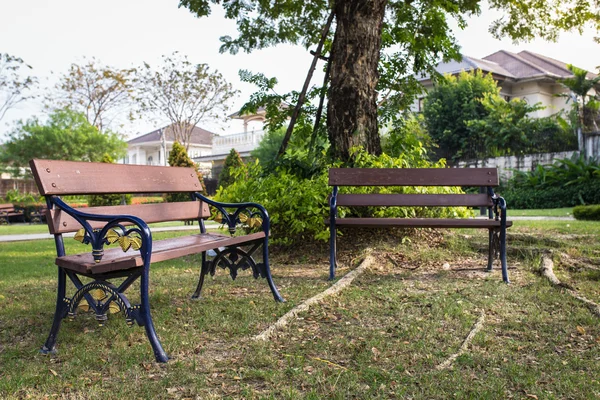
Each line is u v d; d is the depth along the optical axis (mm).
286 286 4543
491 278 4668
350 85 6648
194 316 3584
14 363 2701
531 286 4277
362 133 6660
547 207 19391
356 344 2912
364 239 6168
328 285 4504
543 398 2199
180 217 4008
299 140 8352
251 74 8406
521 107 23516
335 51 6816
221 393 2301
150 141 48000
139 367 2625
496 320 3395
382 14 6871
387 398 2236
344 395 2246
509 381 2406
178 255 3051
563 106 29562
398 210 6121
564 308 3625
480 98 25125
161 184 3896
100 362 2680
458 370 2531
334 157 6742
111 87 38438
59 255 2928
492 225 4641
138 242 2703
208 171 36219
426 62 9281
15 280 5332
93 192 3227
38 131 37281
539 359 2684
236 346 2922
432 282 4516
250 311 3633
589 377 2434
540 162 21781
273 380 2420
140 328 3277
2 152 38031
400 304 3771
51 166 2988
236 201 6387
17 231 15273
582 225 8570
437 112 25688
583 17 10359
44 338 3145
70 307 2904
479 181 5160
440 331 3156
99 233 2766
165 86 36656
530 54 34281
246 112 8594
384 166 6289
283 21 10961
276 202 5996
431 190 6375
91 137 37906
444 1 8672
